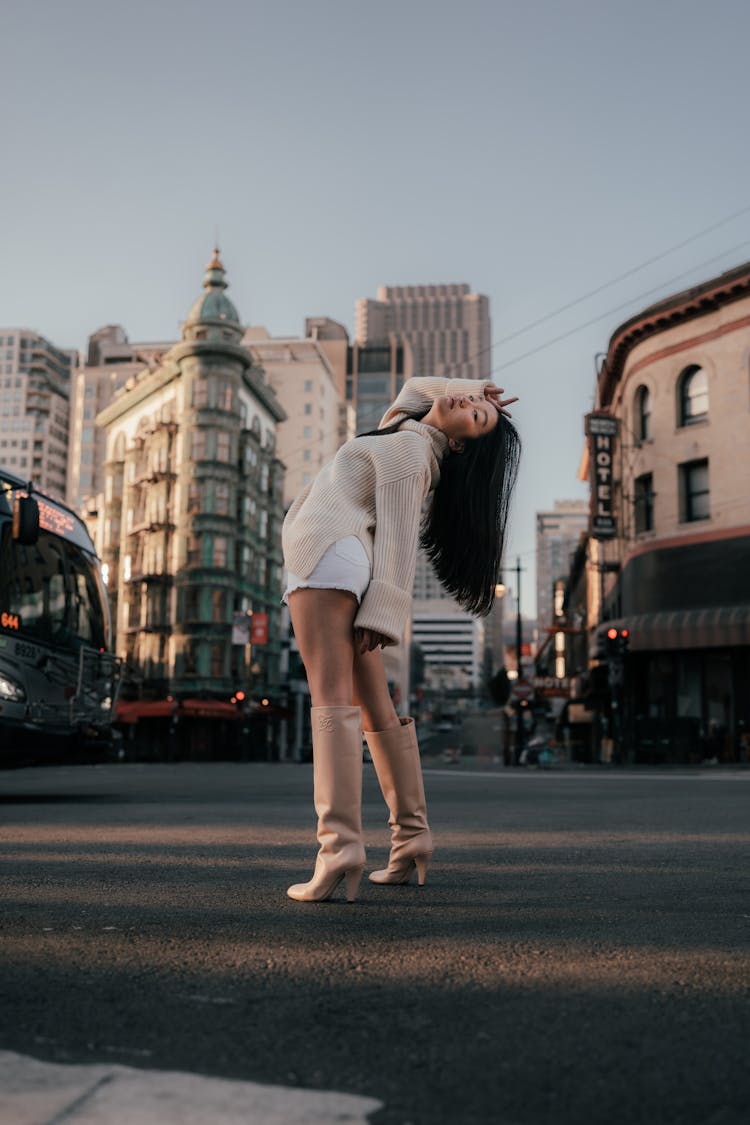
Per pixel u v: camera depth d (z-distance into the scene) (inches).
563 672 2476.6
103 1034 57.2
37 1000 64.8
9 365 6112.2
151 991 67.4
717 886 120.6
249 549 2012.8
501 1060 53.6
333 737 105.7
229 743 2011.6
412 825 118.3
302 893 105.7
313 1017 61.4
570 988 69.0
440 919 95.2
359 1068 52.0
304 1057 53.7
